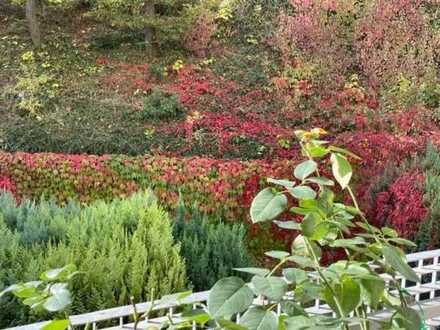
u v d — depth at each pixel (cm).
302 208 161
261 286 141
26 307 349
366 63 1036
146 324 242
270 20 1133
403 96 995
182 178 783
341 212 168
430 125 954
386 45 1041
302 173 164
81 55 1092
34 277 367
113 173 795
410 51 1041
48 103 978
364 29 1066
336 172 165
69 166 796
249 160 838
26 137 893
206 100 985
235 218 762
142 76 1039
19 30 1148
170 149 892
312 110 973
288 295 171
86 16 1101
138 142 900
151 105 961
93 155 836
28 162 799
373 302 152
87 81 1031
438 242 537
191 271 441
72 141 891
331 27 1066
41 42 1113
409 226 563
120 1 1032
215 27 1089
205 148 892
